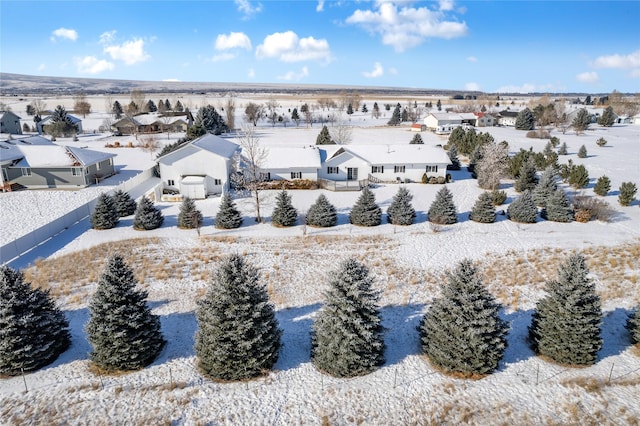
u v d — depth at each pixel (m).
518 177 51.19
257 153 44.53
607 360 17.80
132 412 14.76
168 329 20.08
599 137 87.94
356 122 131.00
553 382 16.39
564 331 17.05
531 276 25.73
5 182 44.72
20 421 14.30
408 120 133.62
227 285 16.11
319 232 32.84
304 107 146.25
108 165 52.81
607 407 15.04
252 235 32.09
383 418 14.68
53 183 46.12
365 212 34.12
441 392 15.89
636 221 35.25
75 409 14.86
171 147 57.72
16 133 94.00
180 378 16.59
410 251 29.52
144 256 28.14
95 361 16.83
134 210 37.69
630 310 21.72
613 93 171.25
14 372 16.59
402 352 18.50
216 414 14.74
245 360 16.38
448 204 34.81
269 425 14.31
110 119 118.56
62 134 87.56
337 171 48.62
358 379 16.64
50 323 17.34
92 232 32.91
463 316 16.48
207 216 36.66
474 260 28.12
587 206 36.44
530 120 100.69
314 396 15.67
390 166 49.19
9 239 31.38
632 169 56.12
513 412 14.88
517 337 19.62
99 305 16.45
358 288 16.38
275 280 25.05
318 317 17.33
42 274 25.33
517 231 33.38
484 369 16.55
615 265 26.78
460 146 68.75
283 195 34.00
